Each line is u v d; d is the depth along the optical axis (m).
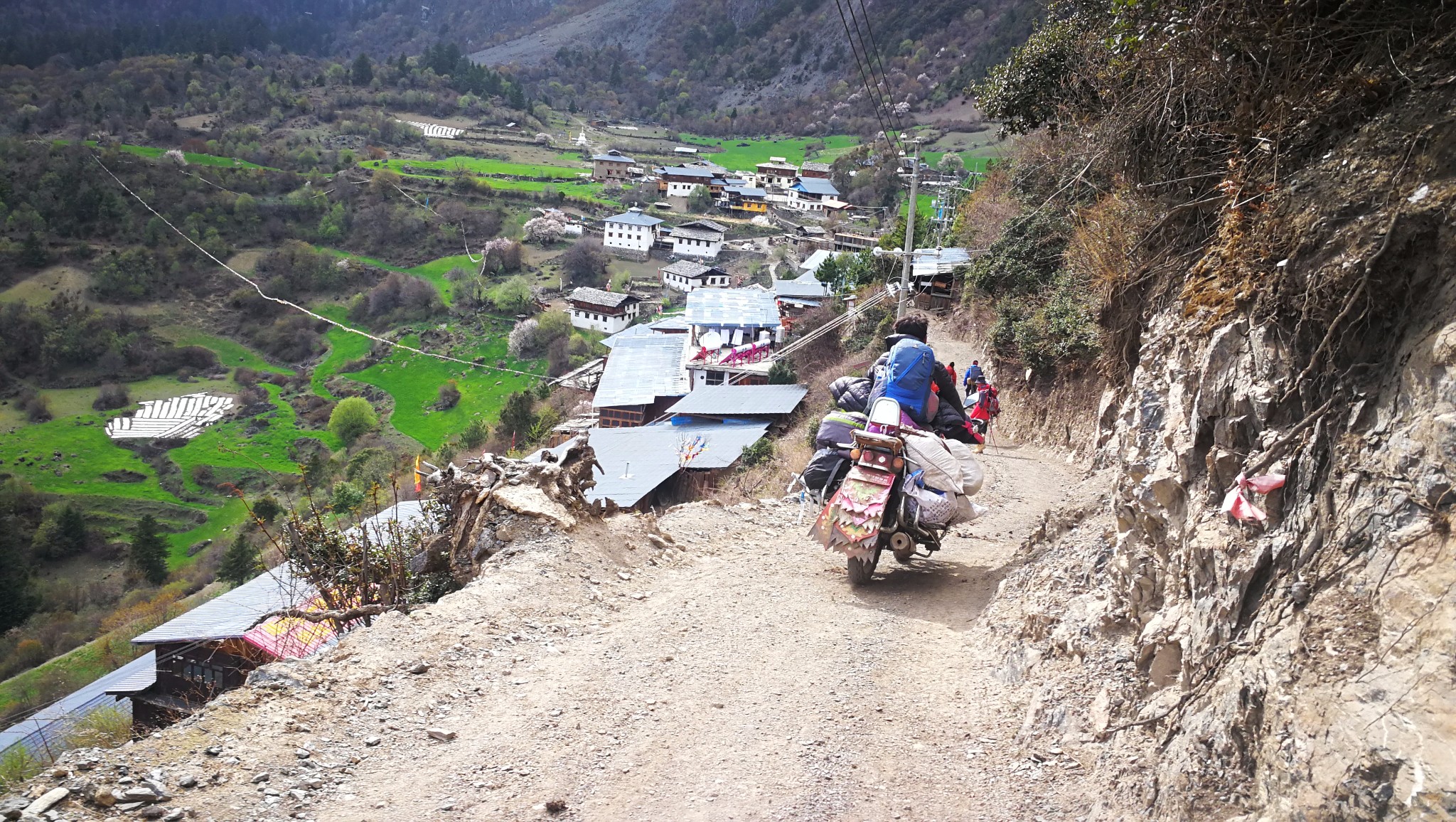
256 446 63.06
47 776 3.64
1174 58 6.43
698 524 9.23
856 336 43.12
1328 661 2.77
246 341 81.44
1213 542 3.72
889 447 6.96
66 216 90.12
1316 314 3.56
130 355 75.94
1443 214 3.09
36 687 26.69
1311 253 3.71
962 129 101.19
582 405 53.88
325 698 4.62
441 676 5.01
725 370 46.16
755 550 8.45
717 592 6.85
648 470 29.64
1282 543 3.35
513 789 3.89
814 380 39.66
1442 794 2.24
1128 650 4.34
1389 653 2.59
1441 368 2.82
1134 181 7.91
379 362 76.88
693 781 3.97
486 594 6.22
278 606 12.40
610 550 7.48
